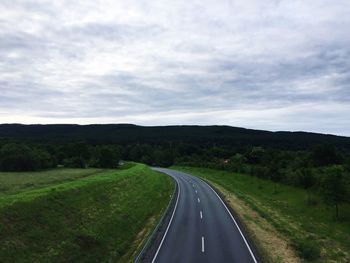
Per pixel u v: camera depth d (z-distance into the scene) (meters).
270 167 67.69
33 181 53.62
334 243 30.80
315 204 46.25
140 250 26.31
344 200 39.25
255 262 23.19
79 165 101.75
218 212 41.31
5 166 83.38
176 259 23.73
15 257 20.66
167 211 40.78
